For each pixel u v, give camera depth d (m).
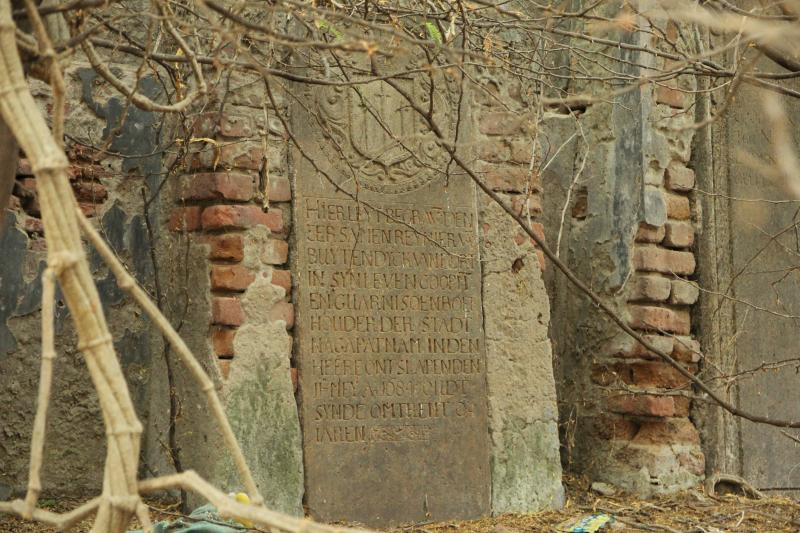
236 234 6.18
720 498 7.54
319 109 6.46
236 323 6.12
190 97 3.86
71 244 2.40
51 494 6.37
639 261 7.64
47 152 2.43
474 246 6.93
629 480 7.56
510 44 6.57
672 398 7.58
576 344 7.97
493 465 6.86
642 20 7.55
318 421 6.30
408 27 6.49
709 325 7.83
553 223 8.10
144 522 2.28
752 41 4.64
